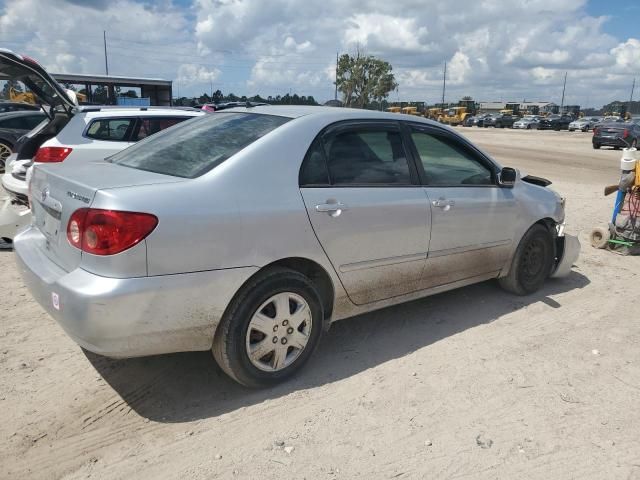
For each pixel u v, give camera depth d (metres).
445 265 4.35
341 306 3.75
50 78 6.54
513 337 4.34
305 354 3.56
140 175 3.20
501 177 4.68
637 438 3.10
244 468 2.75
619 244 7.00
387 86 50.19
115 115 7.50
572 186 13.24
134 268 2.78
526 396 3.49
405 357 3.96
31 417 3.10
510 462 2.86
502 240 4.79
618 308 5.05
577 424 3.21
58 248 3.13
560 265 5.54
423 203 4.04
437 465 2.82
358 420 3.18
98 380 3.51
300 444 2.95
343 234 3.55
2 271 5.42
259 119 3.68
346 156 3.70
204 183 3.05
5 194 9.40
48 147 6.86
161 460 2.79
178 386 3.47
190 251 2.90
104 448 2.88
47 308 3.00
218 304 3.05
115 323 2.77
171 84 27.59
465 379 3.67
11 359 3.71
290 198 3.30
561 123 56.88
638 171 6.72
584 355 4.08
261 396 3.39
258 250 3.15
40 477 2.65
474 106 70.06
